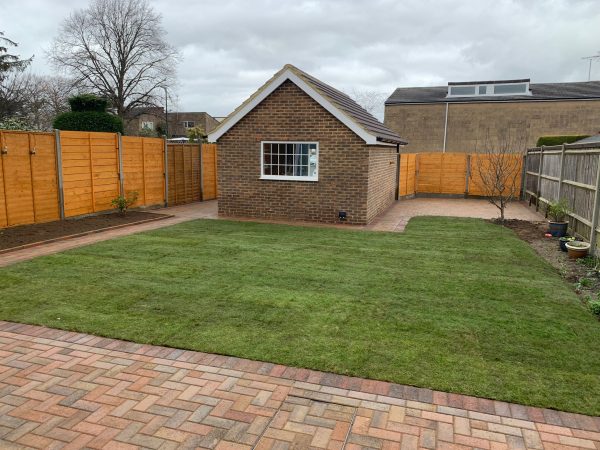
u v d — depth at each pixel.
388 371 3.97
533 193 16.78
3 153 9.61
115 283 6.37
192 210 14.62
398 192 19.11
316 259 7.91
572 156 10.97
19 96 33.72
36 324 4.95
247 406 3.50
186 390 3.71
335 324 4.97
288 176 12.64
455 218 13.55
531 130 29.64
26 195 10.22
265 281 6.52
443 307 5.57
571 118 29.02
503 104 29.83
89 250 8.41
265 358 4.19
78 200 11.65
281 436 3.16
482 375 3.92
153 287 6.20
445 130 30.88
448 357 4.24
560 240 9.11
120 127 17.58
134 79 39.88
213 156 17.97
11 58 31.20
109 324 4.94
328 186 12.21
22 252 8.23
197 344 4.46
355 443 3.09
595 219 8.45
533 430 3.23
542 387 3.74
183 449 3.02
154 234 10.18
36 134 10.35
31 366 4.08
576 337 4.72
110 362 4.15
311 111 12.05
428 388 3.73
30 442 3.08
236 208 13.22
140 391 3.70
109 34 38.47
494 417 3.37
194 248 8.69
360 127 11.61
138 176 13.92
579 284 6.68
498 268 7.49
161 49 40.22
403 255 8.35
